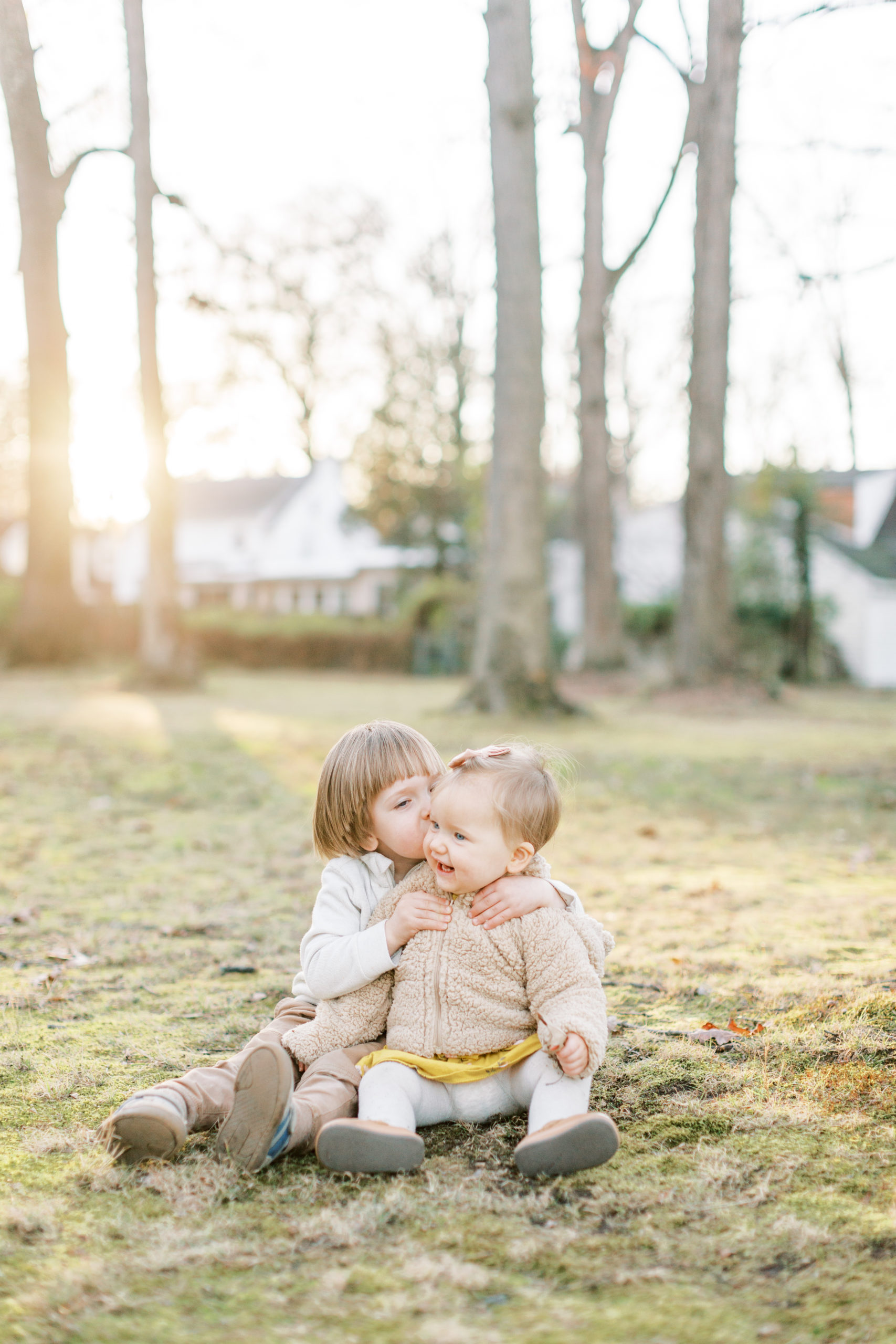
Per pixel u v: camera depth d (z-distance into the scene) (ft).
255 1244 5.49
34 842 18.40
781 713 47.09
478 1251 5.41
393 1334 4.67
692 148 53.21
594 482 70.59
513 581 39.09
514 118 36.94
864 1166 6.35
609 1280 5.12
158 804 22.72
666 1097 7.45
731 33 45.47
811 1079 7.64
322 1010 7.29
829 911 13.33
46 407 62.23
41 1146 6.70
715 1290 5.03
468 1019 6.93
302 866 16.69
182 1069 8.06
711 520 51.03
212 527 144.87
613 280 66.90
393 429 100.89
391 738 7.57
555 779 7.38
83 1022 9.24
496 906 7.03
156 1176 6.24
